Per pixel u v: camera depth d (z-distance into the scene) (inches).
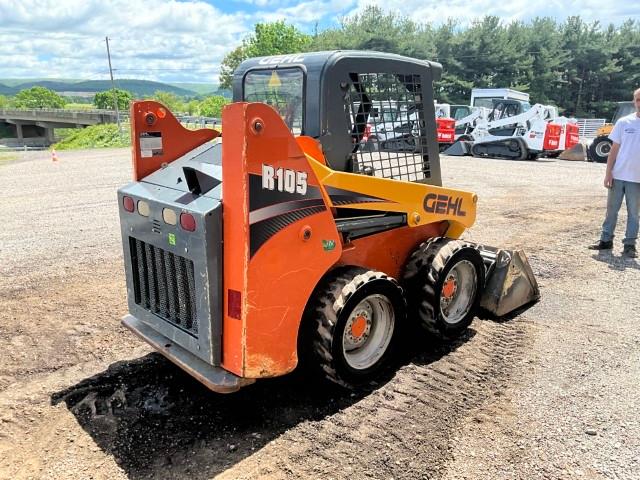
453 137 771.4
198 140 139.2
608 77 1825.8
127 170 572.1
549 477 98.1
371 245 136.2
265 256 101.7
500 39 1706.4
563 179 501.0
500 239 272.5
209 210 99.9
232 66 2341.3
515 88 1628.9
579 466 101.3
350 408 119.0
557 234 285.1
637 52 1865.2
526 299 180.4
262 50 2192.4
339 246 116.1
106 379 131.4
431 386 128.9
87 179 496.4
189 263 107.6
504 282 169.2
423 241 152.9
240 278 100.5
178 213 105.7
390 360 140.6
